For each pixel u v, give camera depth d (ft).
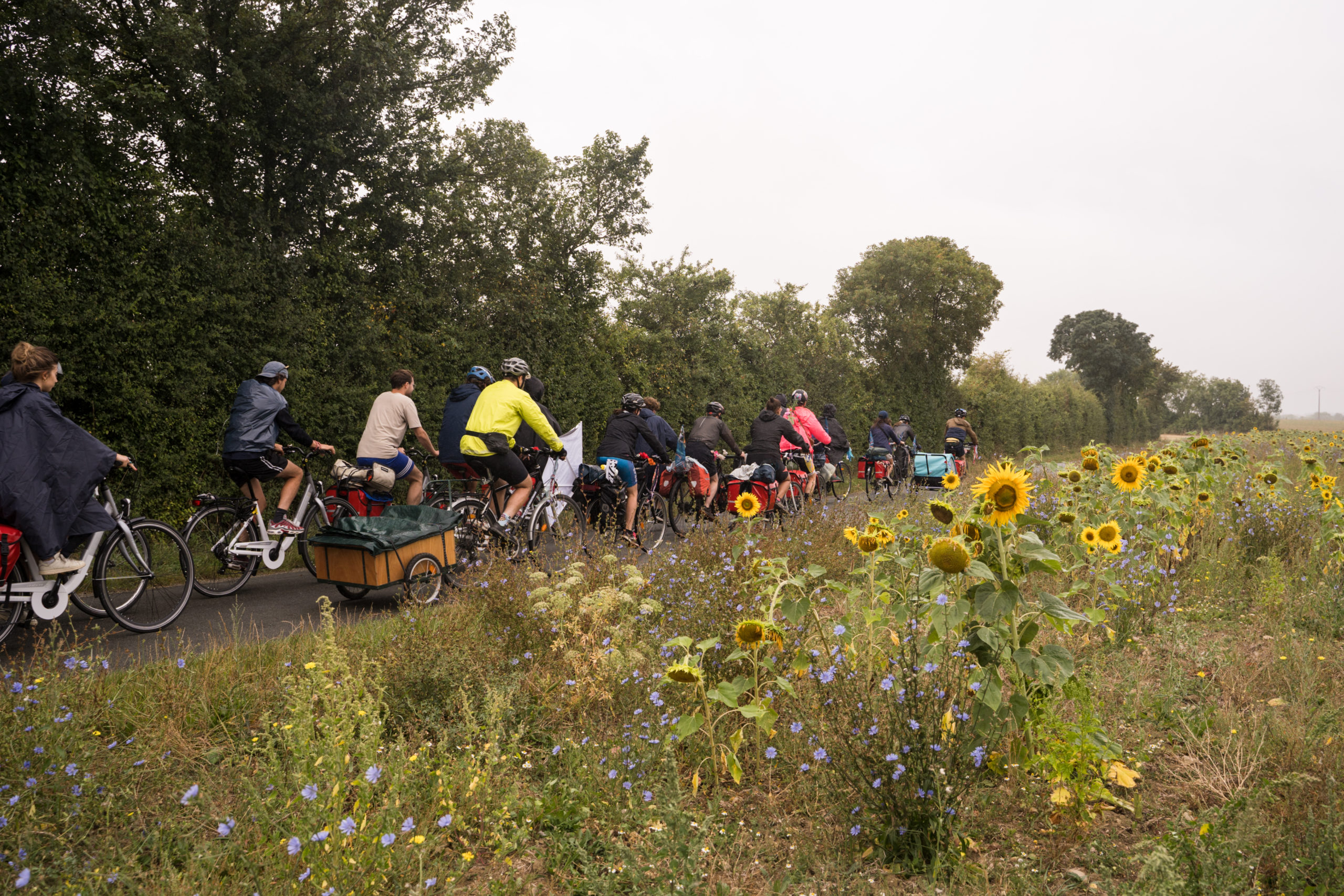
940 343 116.16
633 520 29.22
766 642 10.89
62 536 16.37
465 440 24.07
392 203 38.88
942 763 9.21
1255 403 417.69
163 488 29.63
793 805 10.66
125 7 30.78
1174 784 10.57
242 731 12.39
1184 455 25.09
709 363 65.87
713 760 10.96
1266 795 9.66
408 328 38.45
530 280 46.68
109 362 27.76
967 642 9.86
